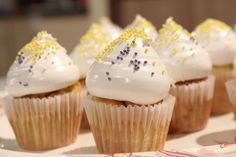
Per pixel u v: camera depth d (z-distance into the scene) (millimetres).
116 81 362
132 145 384
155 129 382
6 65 1176
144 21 529
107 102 375
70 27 1183
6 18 1161
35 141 423
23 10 1201
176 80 433
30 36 1167
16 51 1175
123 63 368
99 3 1176
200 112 447
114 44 382
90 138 448
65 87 422
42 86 404
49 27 1174
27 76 405
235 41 505
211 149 336
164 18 1155
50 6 1201
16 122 421
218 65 500
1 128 470
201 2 1115
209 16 1114
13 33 1168
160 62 381
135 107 369
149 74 365
